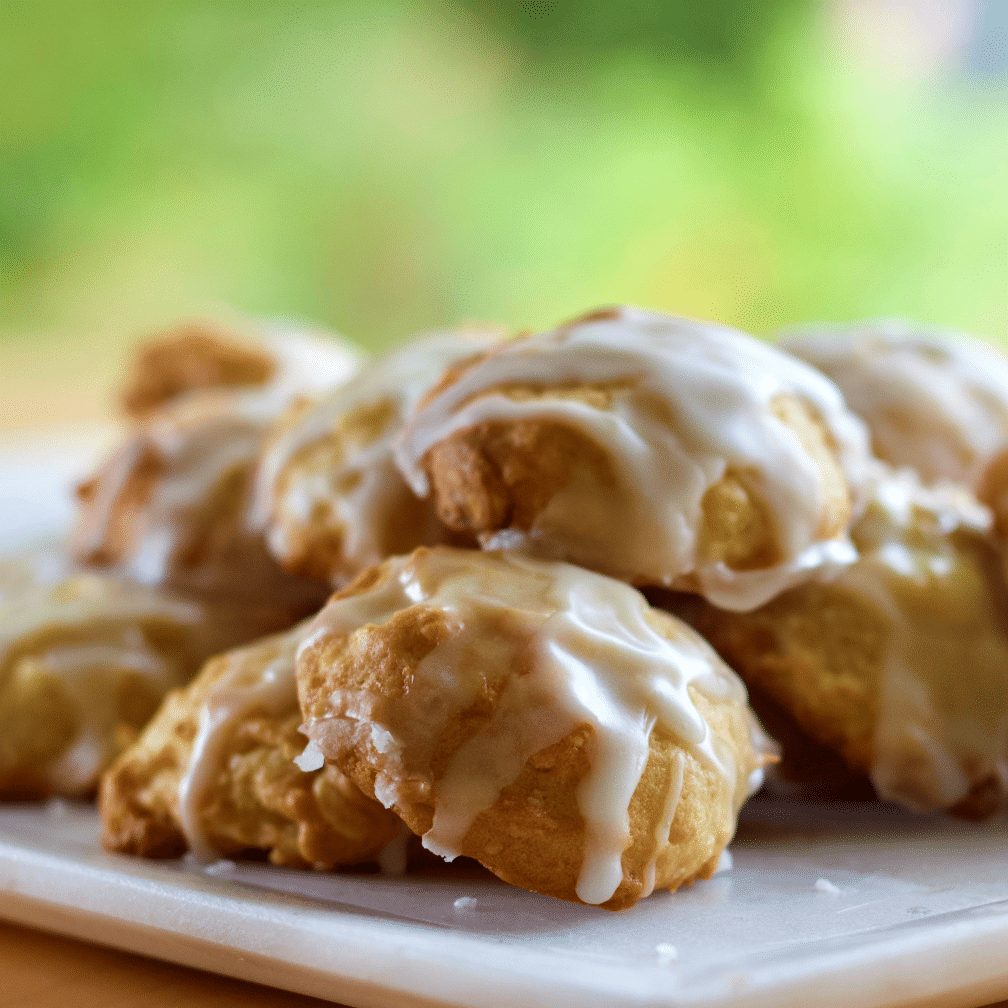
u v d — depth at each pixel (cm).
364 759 31
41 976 31
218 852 33
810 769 35
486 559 33
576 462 33
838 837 34
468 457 33
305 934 29
